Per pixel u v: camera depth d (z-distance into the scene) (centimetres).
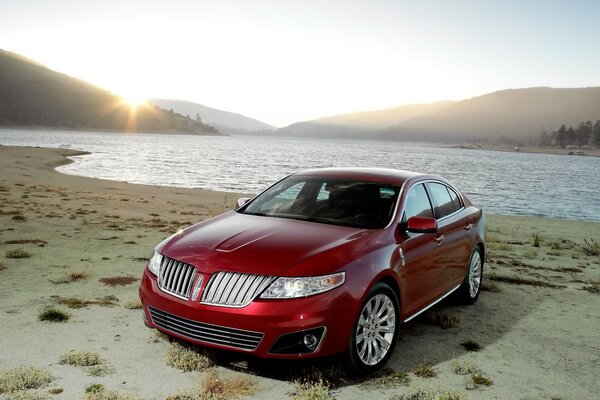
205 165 7662
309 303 372
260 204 546
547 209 3659
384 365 450
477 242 652
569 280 884
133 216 1569
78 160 6950
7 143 13850
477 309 656
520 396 403
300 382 396
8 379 379
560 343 539
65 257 853
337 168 611
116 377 397
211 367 421
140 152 11575
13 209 1505
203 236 445
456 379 429
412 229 469
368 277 404
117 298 621
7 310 555
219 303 380
